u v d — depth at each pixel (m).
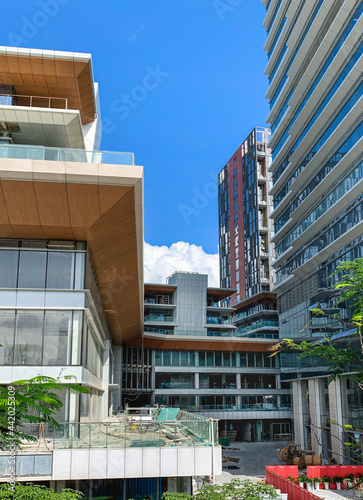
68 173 16.59
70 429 16.23
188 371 62.81
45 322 18.83
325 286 45.62
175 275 74.19
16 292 18.98
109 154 17.11
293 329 55.00
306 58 50.19
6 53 24.80
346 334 38.41
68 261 19.59
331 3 43.19
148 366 60.78
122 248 22.39
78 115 22.22
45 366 18.39
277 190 62.03
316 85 47.62
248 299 83.38
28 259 19.38
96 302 26.22
